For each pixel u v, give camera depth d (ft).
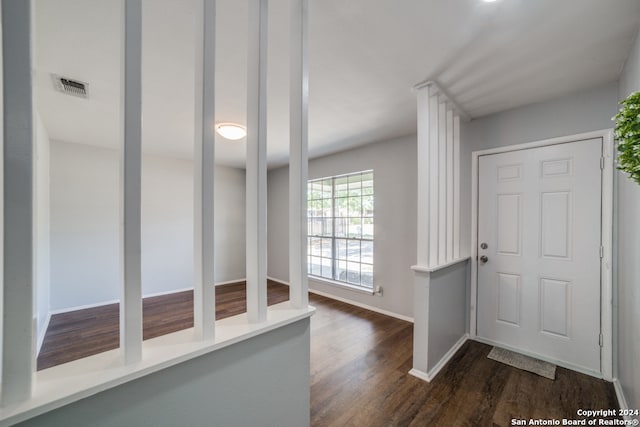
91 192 12.42
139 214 2.41
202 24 2.83
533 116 7.69
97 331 9.89
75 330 9.98
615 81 6.44
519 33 4.81
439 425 5.23
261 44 3.35
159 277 14.46
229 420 3.01
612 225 6.49
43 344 8.97
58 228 11.64
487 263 8.50
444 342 7.50
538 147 7.61
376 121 9.21
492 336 8.42
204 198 2.83
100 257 12.62
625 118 2.77
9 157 1.86
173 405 2.59
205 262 2.82
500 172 8.27
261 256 3.34
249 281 3.36
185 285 15.24
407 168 10.82
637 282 4.80
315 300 13.34
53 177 11.54
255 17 3.34
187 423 2.68
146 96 7.24
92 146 12.47
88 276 12.34
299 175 3.77
